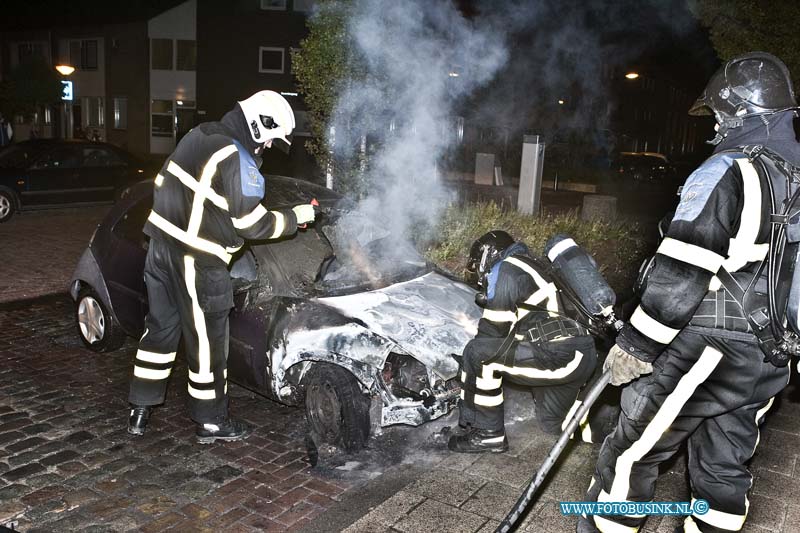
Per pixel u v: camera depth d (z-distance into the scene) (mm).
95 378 5199
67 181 12820
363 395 4012
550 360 3797
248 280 4414
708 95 2535
